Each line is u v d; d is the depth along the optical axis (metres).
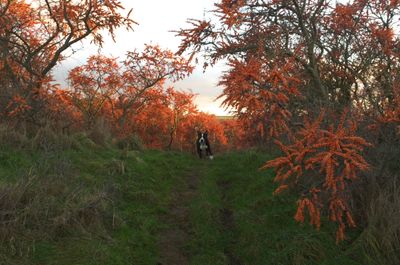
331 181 3.66
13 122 8.72
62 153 7.98
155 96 25.59
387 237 4.86
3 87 9.61
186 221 6.89
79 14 11.74
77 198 5.84
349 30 7.46
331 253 5.11
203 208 7.16
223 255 5.61
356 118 5.54
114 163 8.48
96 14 11.75
